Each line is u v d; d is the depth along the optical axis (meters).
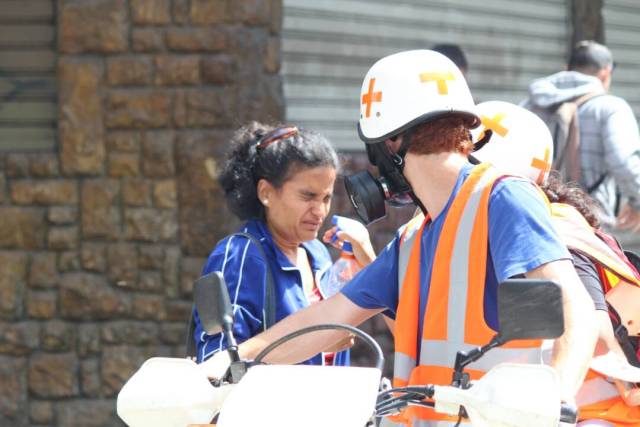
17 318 18.91
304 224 10.07
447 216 7.57
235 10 18.89
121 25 18.78
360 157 20.53
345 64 21.00
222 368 8.19
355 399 6.21
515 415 6.14
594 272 8.64
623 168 17.58
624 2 25.81
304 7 20.47
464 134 7.78
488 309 7.42
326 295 10.52
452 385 6.57
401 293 7.97
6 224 18.91
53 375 18.92
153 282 18.88
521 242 7.21
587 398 8.84
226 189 10.40
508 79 23.61
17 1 19.11
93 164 18.84
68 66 18.78
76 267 18.92
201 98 18.81
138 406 6.73
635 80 26.11
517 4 23.77
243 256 9.74
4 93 19.25
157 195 18.88
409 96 7.65
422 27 22.16
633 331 9.05
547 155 9.37
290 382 6.42
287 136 10.09
